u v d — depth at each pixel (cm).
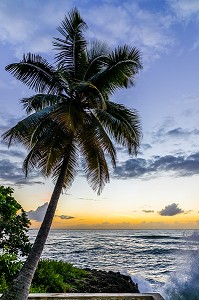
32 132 1019
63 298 948
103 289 1486
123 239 8306
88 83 904
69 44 1141
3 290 1010
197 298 1598
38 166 1069
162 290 1819
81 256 3894
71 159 1098
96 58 1127
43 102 1066
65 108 973
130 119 1112
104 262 3366
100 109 1054
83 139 1006
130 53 1060
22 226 1512
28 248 1478
